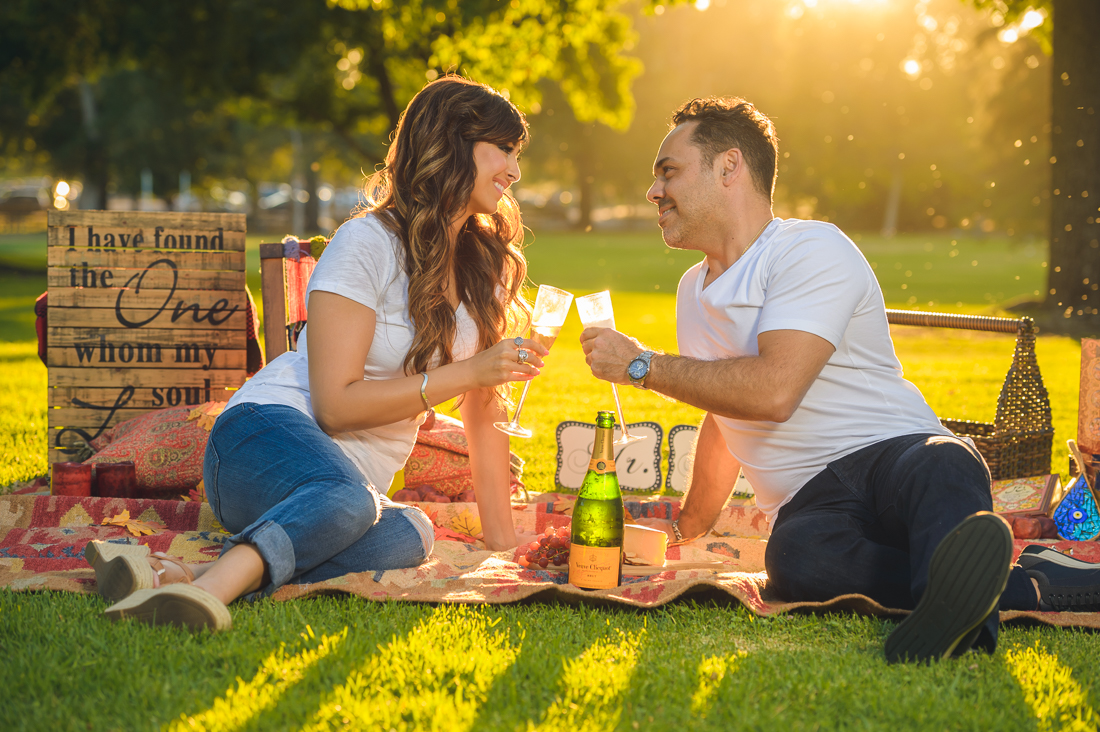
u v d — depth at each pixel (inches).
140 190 1562.5
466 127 103.9
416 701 68.7
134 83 1286.9
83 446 148.5
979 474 88.1
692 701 70.9
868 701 71.7
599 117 736.3
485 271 110.7
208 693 69.9
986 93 898.7
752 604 92.0
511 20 568.1
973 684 75.0
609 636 85.4
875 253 1177.4
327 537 92.4
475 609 91.5
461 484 142.7
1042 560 97.0
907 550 94.3
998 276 890.1
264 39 679.7
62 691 70.5
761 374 93.0
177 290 151.2
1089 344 131.4
